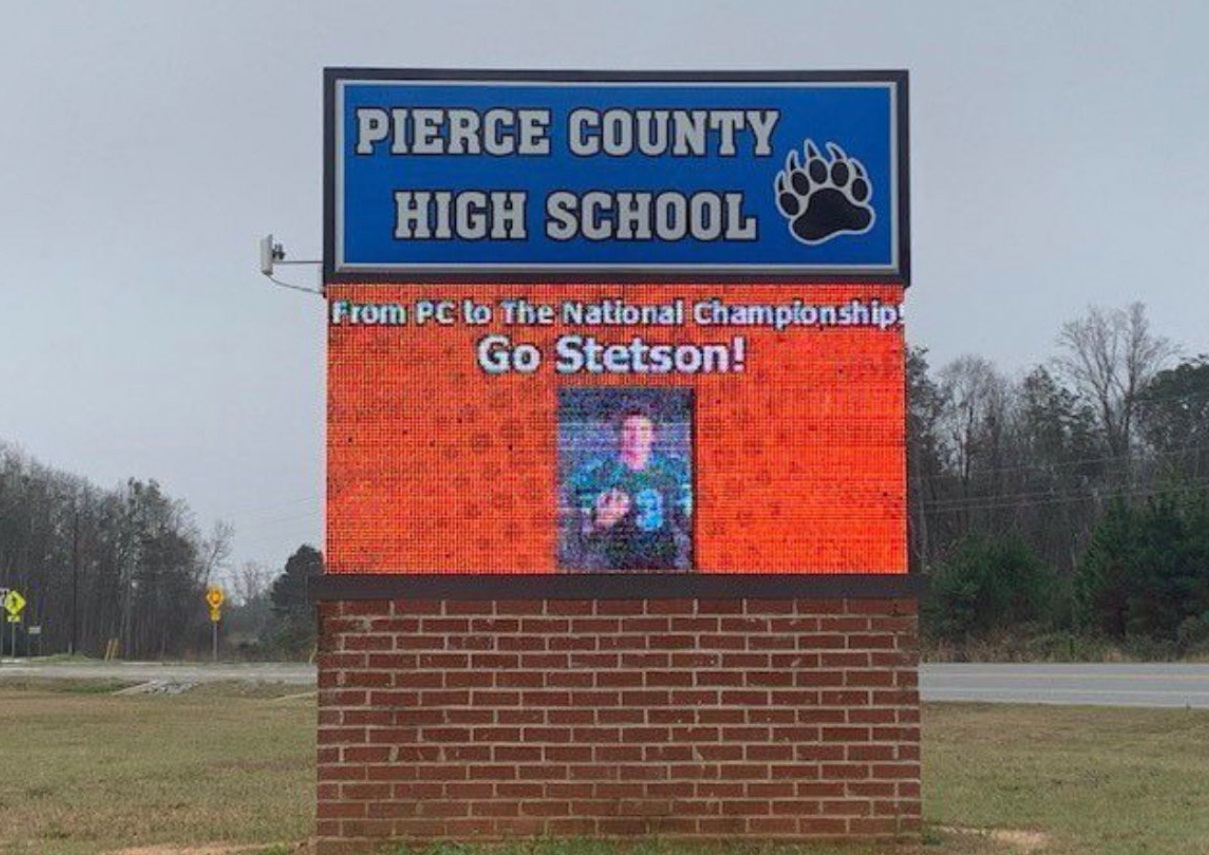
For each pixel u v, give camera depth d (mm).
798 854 10547
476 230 11266
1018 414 79625
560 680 10977
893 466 11148
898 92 11445
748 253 11281
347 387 11078
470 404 11102
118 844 12680
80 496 109312
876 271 11266
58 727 30312
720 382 11156
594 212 11312
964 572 52531
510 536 11047
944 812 14844
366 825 10867
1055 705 30328
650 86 11445
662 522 11078
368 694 10938
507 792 10930
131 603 109938
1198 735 25359
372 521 11023
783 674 11016
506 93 11398
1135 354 78062
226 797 16656
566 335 11156
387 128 11320
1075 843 12094
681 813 10945
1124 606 49312
